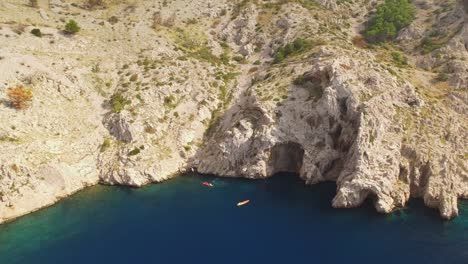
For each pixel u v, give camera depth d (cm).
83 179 8806
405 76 10288
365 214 7362
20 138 8444
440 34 12644
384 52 12544
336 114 8944
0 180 7638
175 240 6681
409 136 8369
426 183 7812
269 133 9194
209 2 14950
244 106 10281
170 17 13900
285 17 13725
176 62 11694
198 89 10931
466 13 12675
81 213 7719
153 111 10106
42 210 7856
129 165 9062
